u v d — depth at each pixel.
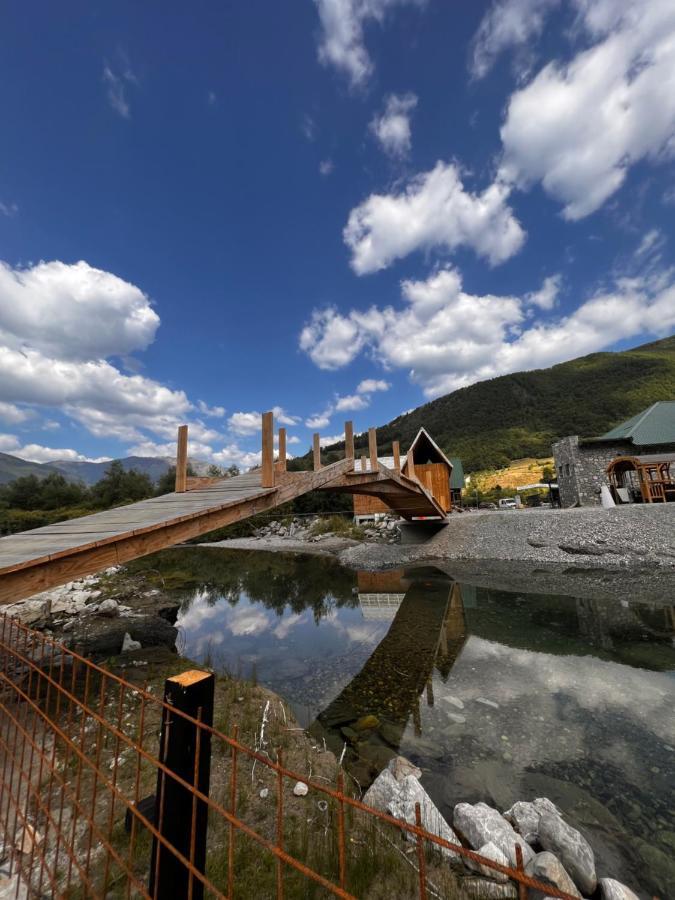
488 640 9.73
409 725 6.08
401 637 10.37
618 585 13.80
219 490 9.99
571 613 11.44
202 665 8.42
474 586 15.19
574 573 15.74
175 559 27.28
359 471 13.50
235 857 3.38
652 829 4.03
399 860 3.42
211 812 3.92
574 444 27.55
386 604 13.93
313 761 4.98
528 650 8.95
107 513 8.64
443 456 29.25
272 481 9.54
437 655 8.99
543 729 5.82
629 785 4.64
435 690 7.25
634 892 3.38
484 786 4.71
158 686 6.91
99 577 17.30
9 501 50.94
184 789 2.18
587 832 4.01
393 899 3.05
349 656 9.16
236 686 7.05
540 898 3.16
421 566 19.41
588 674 7.55
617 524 18.66
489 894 3.20
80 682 7.07
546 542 18.84
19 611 11.24
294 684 7.71
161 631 10.57
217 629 12.06
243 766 4.74
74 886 2.98
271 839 3.60
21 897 2.89
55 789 4.12
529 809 4.13
